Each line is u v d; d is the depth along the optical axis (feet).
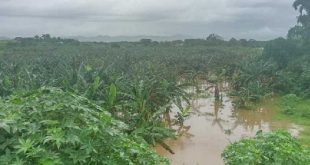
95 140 14.48
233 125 74.08
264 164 18.99
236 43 305.12
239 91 102.01
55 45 265.13
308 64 113.19
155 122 60.29
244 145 20.70
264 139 20.58
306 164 18.90
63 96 15.85
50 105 15.17
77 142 13.82
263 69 112.37
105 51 222.28
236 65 136.77
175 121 73.31
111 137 14.92
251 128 71.46
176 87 83.92
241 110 89.20
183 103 97.76
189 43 307.37
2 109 14.90
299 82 105.60
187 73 140.15
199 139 62.69
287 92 107.45
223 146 58.34
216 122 76.74
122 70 116.26
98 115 15.74
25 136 13.84
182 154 54.13
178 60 163.12
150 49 252.83
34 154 12.97
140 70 105.29
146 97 65.10
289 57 124.98
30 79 63.82
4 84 63.10
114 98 52.95
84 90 53.31
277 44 129.39
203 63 158.20
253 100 95.91
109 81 65.46
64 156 13.57
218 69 143.33
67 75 63.67
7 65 104.68
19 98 15.89
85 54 189.67
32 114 14.80
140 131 53.26
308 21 153.17
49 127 14.26
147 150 16.55
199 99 105.81
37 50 224.53
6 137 13.97
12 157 12.96
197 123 75.56
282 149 19.10
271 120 78.43
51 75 77.77
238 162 19.21
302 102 93.97
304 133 65.36
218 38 335.47
